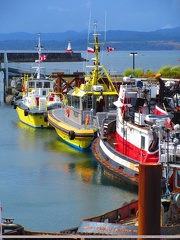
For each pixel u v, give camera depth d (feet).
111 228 93.81
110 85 219.41
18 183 153.69
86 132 190.39
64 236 83.41
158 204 78.13
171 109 155.22
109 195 142.00
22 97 305.12
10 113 295.48
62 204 136.05
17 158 183.21
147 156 140.46
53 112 237.86
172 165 124.47
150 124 144.87
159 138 128.26
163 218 100.37
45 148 199.21
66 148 198.90
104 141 169.37
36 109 251.80
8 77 385.70
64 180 156.15
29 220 125.08
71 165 173.37
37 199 139.54
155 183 77.77
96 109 205.57
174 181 124.77
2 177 159.84
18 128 245.65
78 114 207.10
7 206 134.41
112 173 150.30
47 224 122.62
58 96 263.49
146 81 190.29
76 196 141.59
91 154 189.16
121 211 103.76
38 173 163.94
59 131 209.87
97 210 131.44
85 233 94.27
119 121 164.25
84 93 203.82
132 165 145.38
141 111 156.35
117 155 152.66
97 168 168.96
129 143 154.81
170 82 174.09
